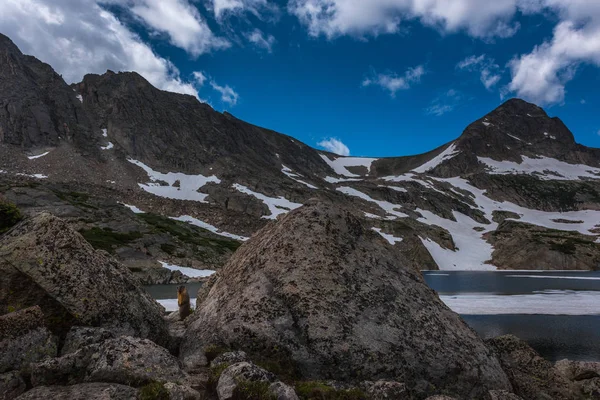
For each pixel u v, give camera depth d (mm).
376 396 7535
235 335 9008
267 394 6484
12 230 8484
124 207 119000
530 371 11711
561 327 36062
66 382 6371
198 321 10234
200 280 81312
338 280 9719
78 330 7566
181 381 6965
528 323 38062
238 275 10617
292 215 11141
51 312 7820
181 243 102562
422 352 8992
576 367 13523
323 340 8750
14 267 7695
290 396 6613
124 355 6695
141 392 5875
